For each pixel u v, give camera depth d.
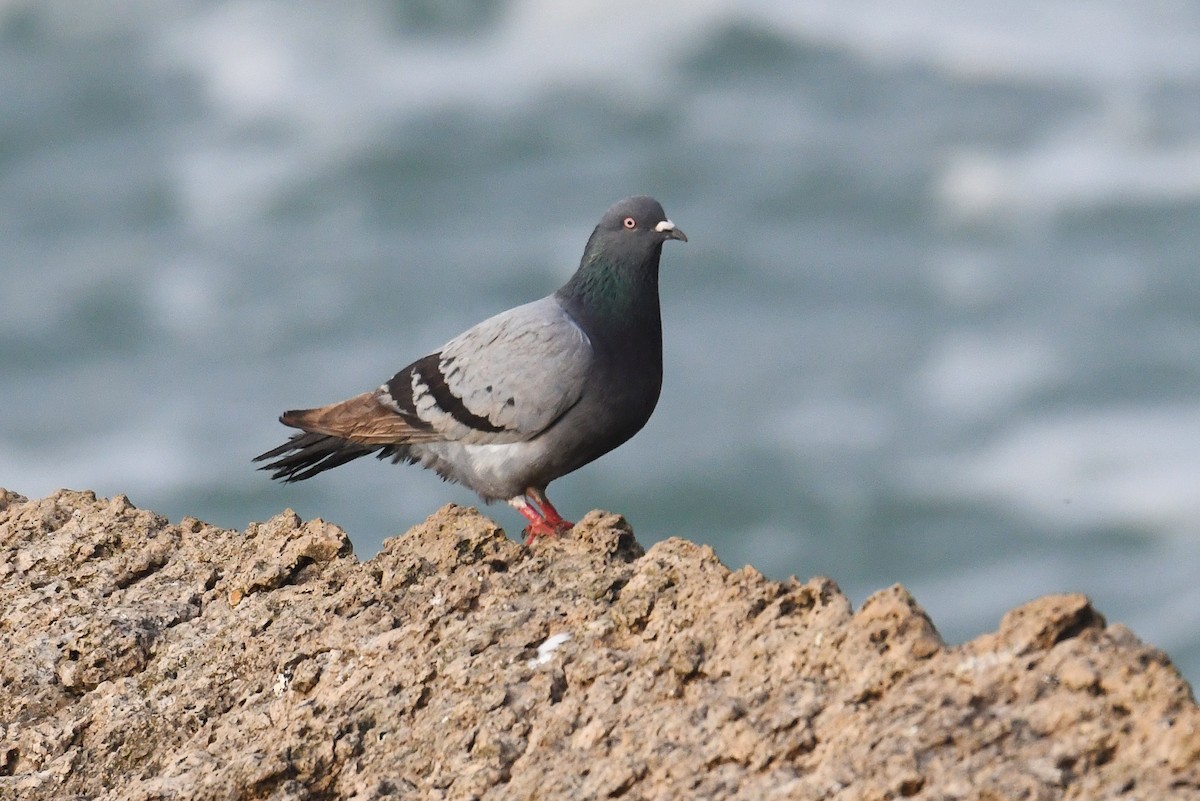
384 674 7.64
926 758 6.09
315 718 7.48
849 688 6.57
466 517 8.70
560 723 6.99
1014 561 30.61
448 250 46.06
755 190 48.22
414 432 10.05
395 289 43.62
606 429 10.01
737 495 32.94
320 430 10.20
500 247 46.12
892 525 31.80
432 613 7.89
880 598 6.80
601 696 7.06
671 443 34.47
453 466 10.20
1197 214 45.41
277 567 8.66
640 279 10.03
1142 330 39.00
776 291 42.22
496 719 7.11
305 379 39.38
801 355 38.66
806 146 49.50
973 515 32.19
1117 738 5.94
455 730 7.18
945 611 29.50
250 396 38.34
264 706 7.80
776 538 32.28
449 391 9.97
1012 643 6.43
